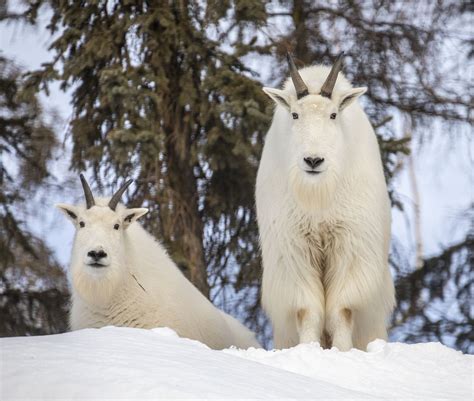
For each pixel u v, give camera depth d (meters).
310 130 19.52
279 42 38.47
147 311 24.27
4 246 41.09
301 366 16.00
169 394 11.39
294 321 20.66
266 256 20.81
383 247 20.81
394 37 41.69
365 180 20.45
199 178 38.84
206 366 13.34
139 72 35.88
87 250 23.33
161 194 35.62
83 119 37.34
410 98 41.88
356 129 20.70
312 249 20.42
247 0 36.25
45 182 43.62
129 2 36.91
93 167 36.78
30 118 43.34
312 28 41.16
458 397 14.95
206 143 36.12
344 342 20.03
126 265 24.08
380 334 21.16
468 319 41.28
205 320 25.69
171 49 37.44
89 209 24.05
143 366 12.52
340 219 20.14
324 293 20.61
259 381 13.07
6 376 11.66
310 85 20.52
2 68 42.88
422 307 41.50
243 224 38.72
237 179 37.50
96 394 11.23
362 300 20.30
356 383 15.48
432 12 43.72
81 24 37.84
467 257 41.94
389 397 14.70
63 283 42.44
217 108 35.19
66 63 36.97
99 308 24.09
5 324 41.09
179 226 35.75
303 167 19.33
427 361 16.58
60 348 13.26
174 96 37.41
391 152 37.12
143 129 35.00
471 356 17.06
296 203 20.17
